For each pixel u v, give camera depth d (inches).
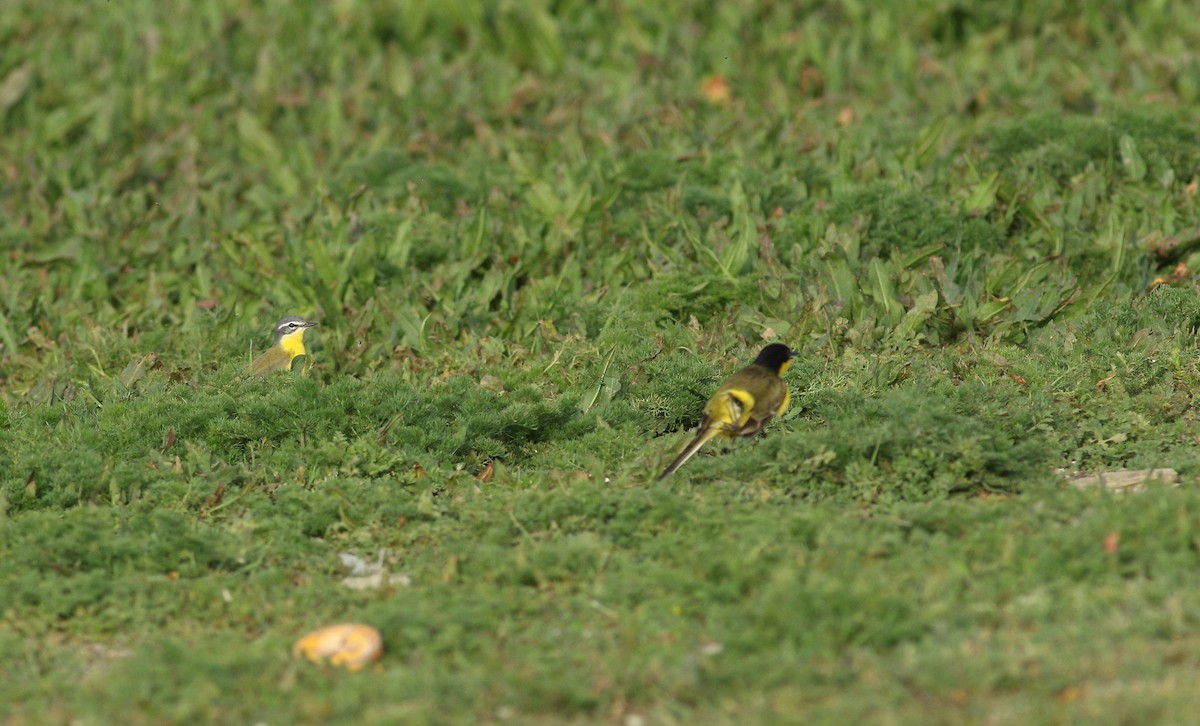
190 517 473.1
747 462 476.1
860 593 351.3
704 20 1090.1
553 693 322.0
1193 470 468.8
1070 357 569.0
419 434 518.0
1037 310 622.5
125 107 1009.5
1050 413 515.8
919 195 705.6
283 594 404.8
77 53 1110.4
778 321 615.8
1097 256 668.7
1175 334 579.5
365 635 354.6
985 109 916.0
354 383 536.4
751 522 422.6
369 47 1086.4
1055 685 312.3
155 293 742.5
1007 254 694.5
